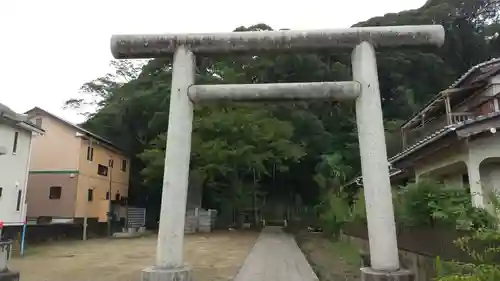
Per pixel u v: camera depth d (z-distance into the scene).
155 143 27.27
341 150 32.66
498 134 8.62
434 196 6.73
